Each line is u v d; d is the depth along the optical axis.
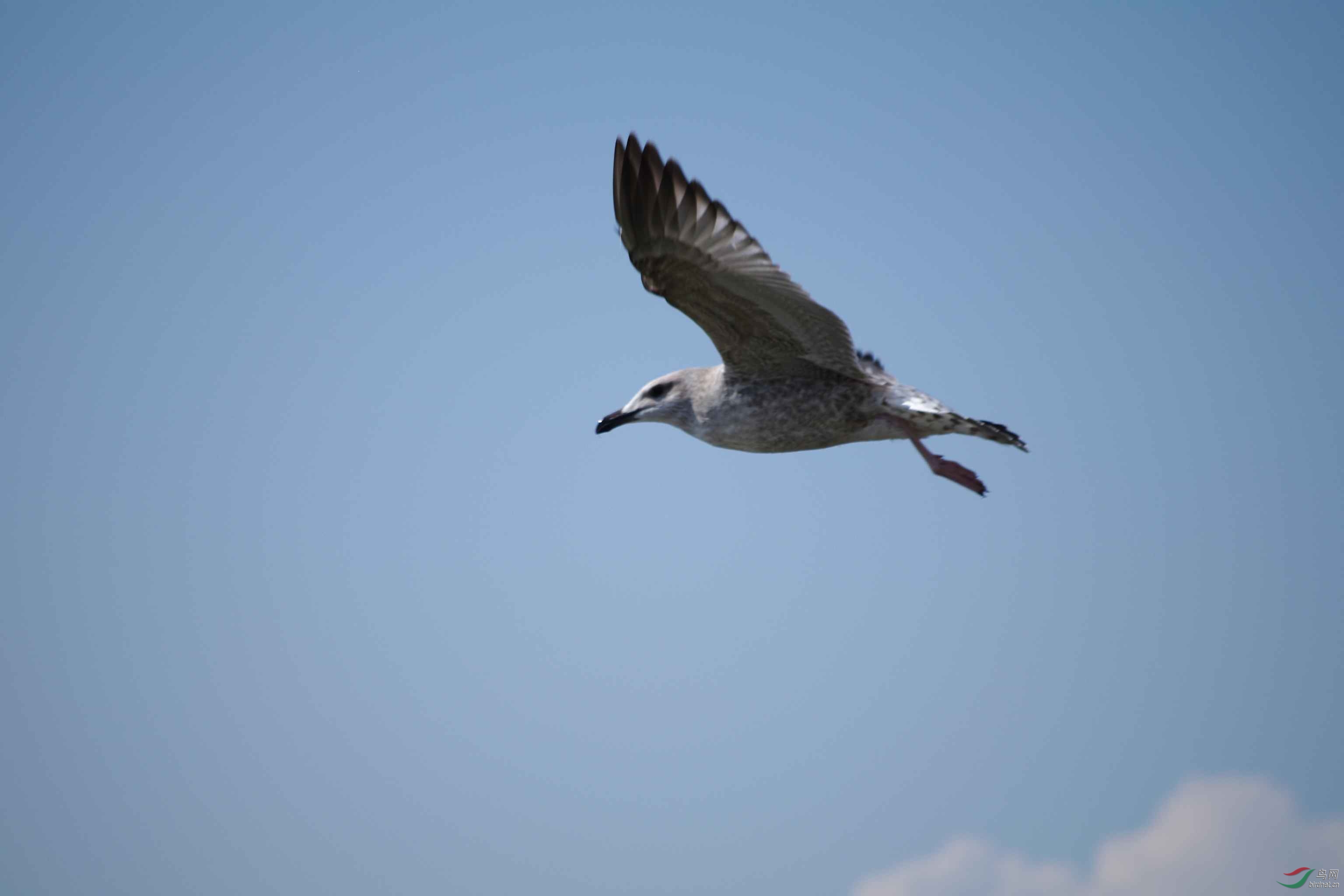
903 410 13.73
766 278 12.62
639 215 12.66
